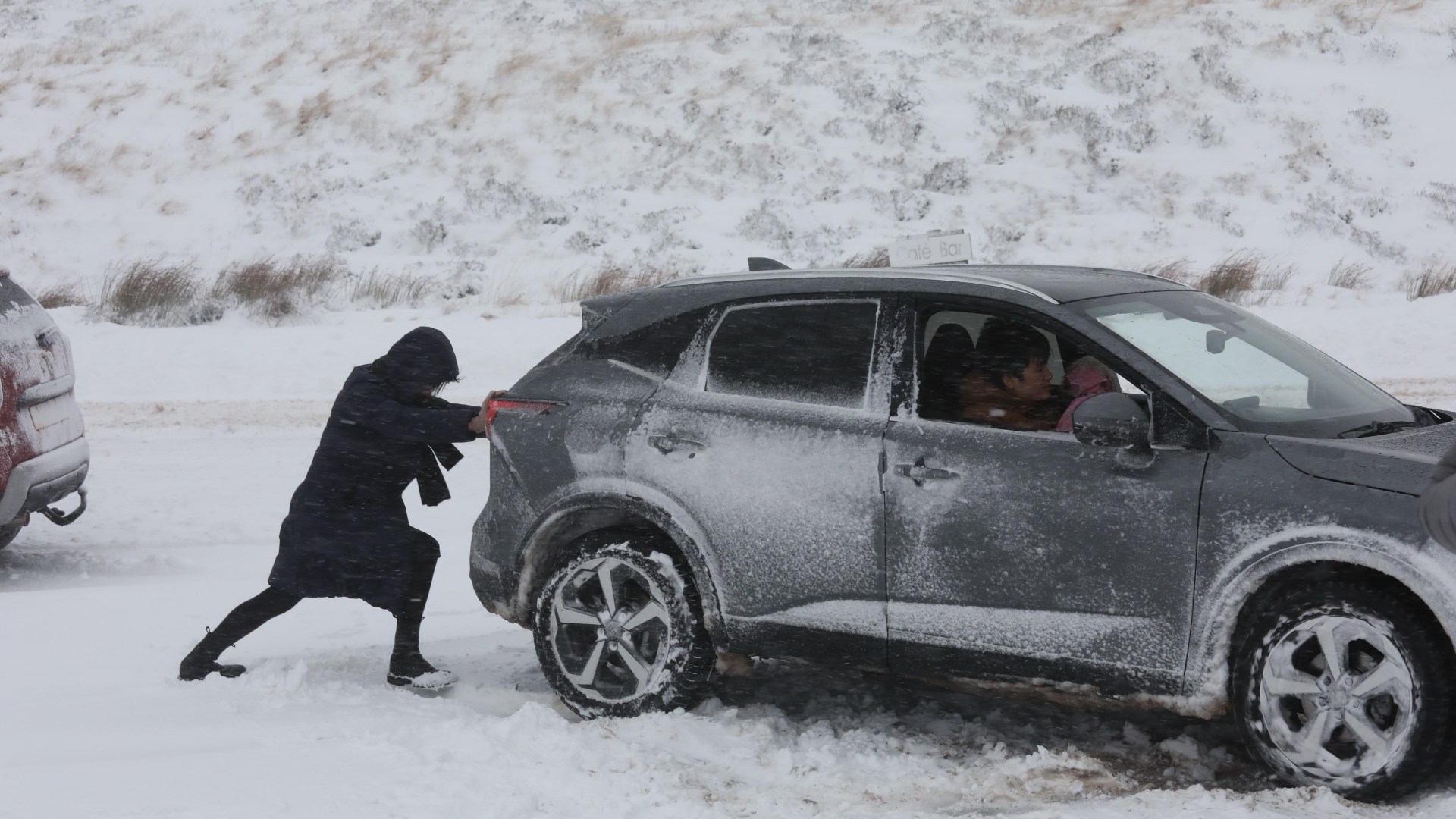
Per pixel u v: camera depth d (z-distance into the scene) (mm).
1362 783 3758
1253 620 3994
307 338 15977
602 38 34250
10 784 3820
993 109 28203
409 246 24016
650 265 21469
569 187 26547
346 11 37719
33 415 7492
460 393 13758
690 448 4852
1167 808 3826
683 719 4766
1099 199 24844
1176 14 32781
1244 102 28328
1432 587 3619
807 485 4633
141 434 12141
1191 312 4809
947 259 6020
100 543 8594
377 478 5324
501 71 32312
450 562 7957
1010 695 4484
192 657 5324
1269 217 23578
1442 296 16078
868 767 4379
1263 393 4363
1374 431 4293
